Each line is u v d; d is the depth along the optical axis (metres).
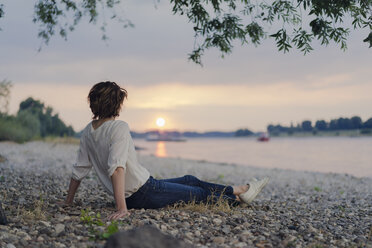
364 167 19.92
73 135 30.05
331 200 6.79
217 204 4.13
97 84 3.53
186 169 14.86
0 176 6.86
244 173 14.23
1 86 19.73
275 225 3.62
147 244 2.15
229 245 2.86
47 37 5.88
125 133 3.42
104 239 2.73
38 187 5.68
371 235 3.52
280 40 4.28
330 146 53.78
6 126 21.11
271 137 144.62
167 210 3.81
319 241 3.17
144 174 3.71
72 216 3.37
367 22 4.23
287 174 14.30
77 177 3.77
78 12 5.95
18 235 2.74
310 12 4.20
